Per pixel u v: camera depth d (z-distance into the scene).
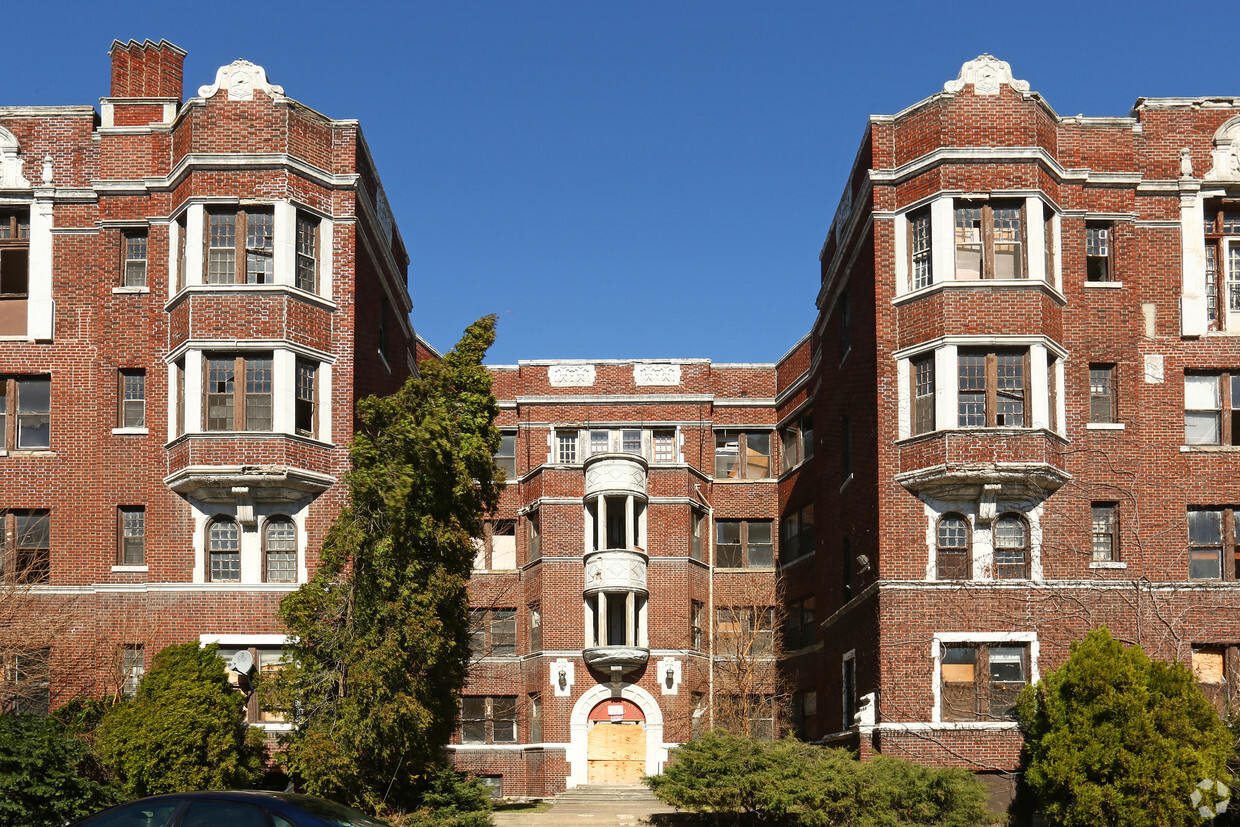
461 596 31.81
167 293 37.00
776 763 31.67
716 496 51.72
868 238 37.88
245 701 32.34
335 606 30.11
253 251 35.97
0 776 27.62
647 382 53.00
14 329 37.56
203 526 35.81
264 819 16.94
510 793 48.53
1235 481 36.59
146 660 35.19
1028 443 34.75
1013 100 36.31
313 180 36.88
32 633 33.56
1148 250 37.69
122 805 17.77
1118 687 30.56
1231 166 37.91
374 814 29.50
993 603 35.06
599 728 47.84
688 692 48.03
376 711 29.30
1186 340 37.28
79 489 36.78
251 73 36.56
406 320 45.91
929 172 36.34
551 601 48.72
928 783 30.38
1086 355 36.84
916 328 36.03
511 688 49.84
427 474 31.05
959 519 35.75
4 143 38.03
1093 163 37.69
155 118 38.31
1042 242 35.91
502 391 53.41
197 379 35.41
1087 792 29.81
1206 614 35.62
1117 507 36.31
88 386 37.25
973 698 34.72
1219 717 33.97
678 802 31.95
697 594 49.69
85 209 37.94
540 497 49.56
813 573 47.06
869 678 36.47
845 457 41.50
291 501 35.75
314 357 36.16
